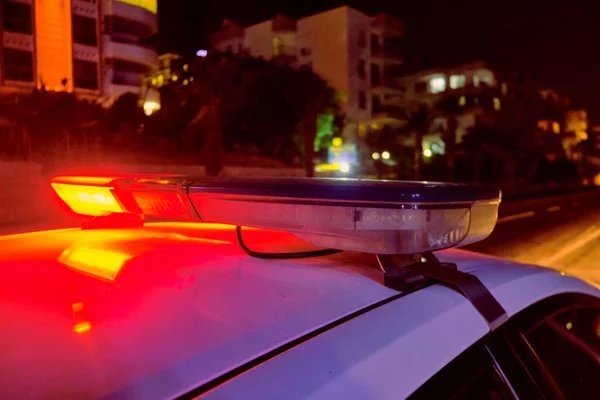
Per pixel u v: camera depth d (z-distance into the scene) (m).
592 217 18.52
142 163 21.14
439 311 1.04
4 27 26.27
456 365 0.97
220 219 1.20
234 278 1.12
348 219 1.01
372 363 0.86
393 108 47.62
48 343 0.84
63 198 1.76
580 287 1.51
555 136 56.12
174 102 25.41
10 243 1.55
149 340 0.85
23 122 17.86
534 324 1.23
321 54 43.91
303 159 32.19
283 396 0.74
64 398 0.70
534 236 12.40
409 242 1.01
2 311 0.96
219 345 0.84
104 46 30.91
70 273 1.19
